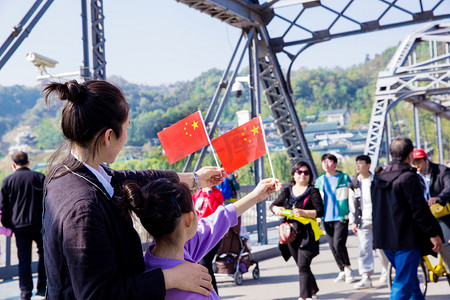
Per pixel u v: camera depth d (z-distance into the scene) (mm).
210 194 5191
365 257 6430
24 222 5805
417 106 27828
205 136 2975
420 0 10547
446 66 15391
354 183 6762
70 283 1442
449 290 6000
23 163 5945
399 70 16141
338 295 6082
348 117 187000
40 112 180750
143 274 1493
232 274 6762
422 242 3906
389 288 5777
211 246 2045
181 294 1583
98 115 1558
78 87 1557
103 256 1403
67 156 1620
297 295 6066
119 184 1850
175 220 1641
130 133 123750
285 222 5387
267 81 12586
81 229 1388
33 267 7863
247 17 10398
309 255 5301
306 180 5504
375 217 4109
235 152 2922
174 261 1662
